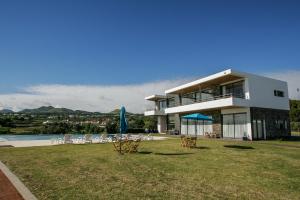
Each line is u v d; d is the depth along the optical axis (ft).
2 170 26.03
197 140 72.02
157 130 135.74
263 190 19.06
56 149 47.11
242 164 30.37
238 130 79.92
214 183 20.98
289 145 55.72
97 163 30.58
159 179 22.17
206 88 97.66
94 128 126.00
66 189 18.65
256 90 79.61
